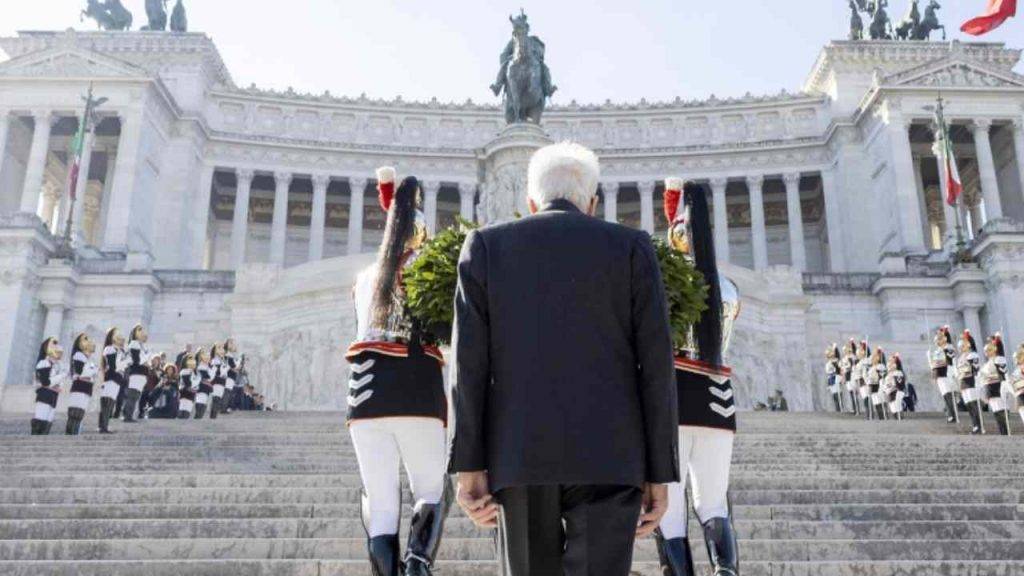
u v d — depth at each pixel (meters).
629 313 4.41
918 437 19.94
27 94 67.31
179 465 15.66
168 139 72.75
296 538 10.23
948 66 69.19
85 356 21.06
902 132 68.19
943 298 55.47
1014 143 69.69
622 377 4.30
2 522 10.56
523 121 41.47
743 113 79.44
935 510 11.45
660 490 4.41
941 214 80.00
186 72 75.31
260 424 23.09
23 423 25.39
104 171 76.94
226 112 77.81
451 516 11.02
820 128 77.75
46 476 13.07
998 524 10.72
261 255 84.25
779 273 44.53
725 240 76.19
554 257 4.42
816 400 42.91
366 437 6.11
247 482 13.03
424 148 78.56
